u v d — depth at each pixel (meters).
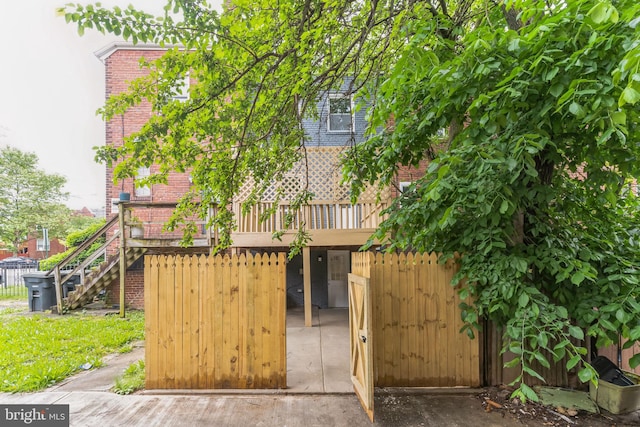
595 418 3.29
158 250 9.00
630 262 3.29
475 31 3.02
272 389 3.93
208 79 3.55
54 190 20.62
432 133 3.98
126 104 3.41
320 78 3.81
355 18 3.82
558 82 2.61
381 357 3.94
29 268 16.69
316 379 4.23
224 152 4.00
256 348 3.96
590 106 2.53
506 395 3.70
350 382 4.14
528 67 2.78
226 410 3.47
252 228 7.18
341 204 7.34
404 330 3.96
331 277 9.40
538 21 2.92
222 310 3.97
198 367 3.94
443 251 3.94
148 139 3.40
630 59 1.70
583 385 3.76
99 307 9.14
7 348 5.41
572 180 4.18
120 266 8.06
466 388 3.91
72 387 4.05
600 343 2.91
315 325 7.13
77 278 9.91
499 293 3.28
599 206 4.01
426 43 3.40
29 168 19.66
